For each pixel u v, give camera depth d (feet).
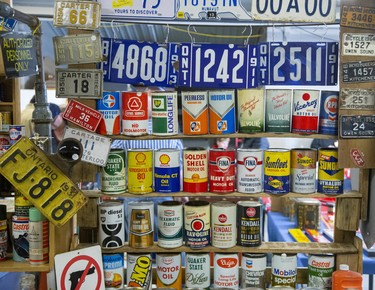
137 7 7.13
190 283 7.05
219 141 14.33
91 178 7.06
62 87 6.93
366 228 7.36
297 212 12.05
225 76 7.20
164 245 7.07
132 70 7.25
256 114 6.88
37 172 6.23
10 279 8.01
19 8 12.41
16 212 6.57
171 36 14.69
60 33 15.43
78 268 6.48
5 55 6.57
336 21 7.25
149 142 12.30
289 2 7.10
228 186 7.01
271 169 6.99
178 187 7.09
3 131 11.21
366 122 7.00
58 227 6.33
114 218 7.04
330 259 7.13
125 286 7.07
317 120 6.99
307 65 7.24
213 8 7.13
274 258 7.11
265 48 7.27
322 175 7.11
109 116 6.94
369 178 7.23
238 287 7.22
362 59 6.98
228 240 7.05
